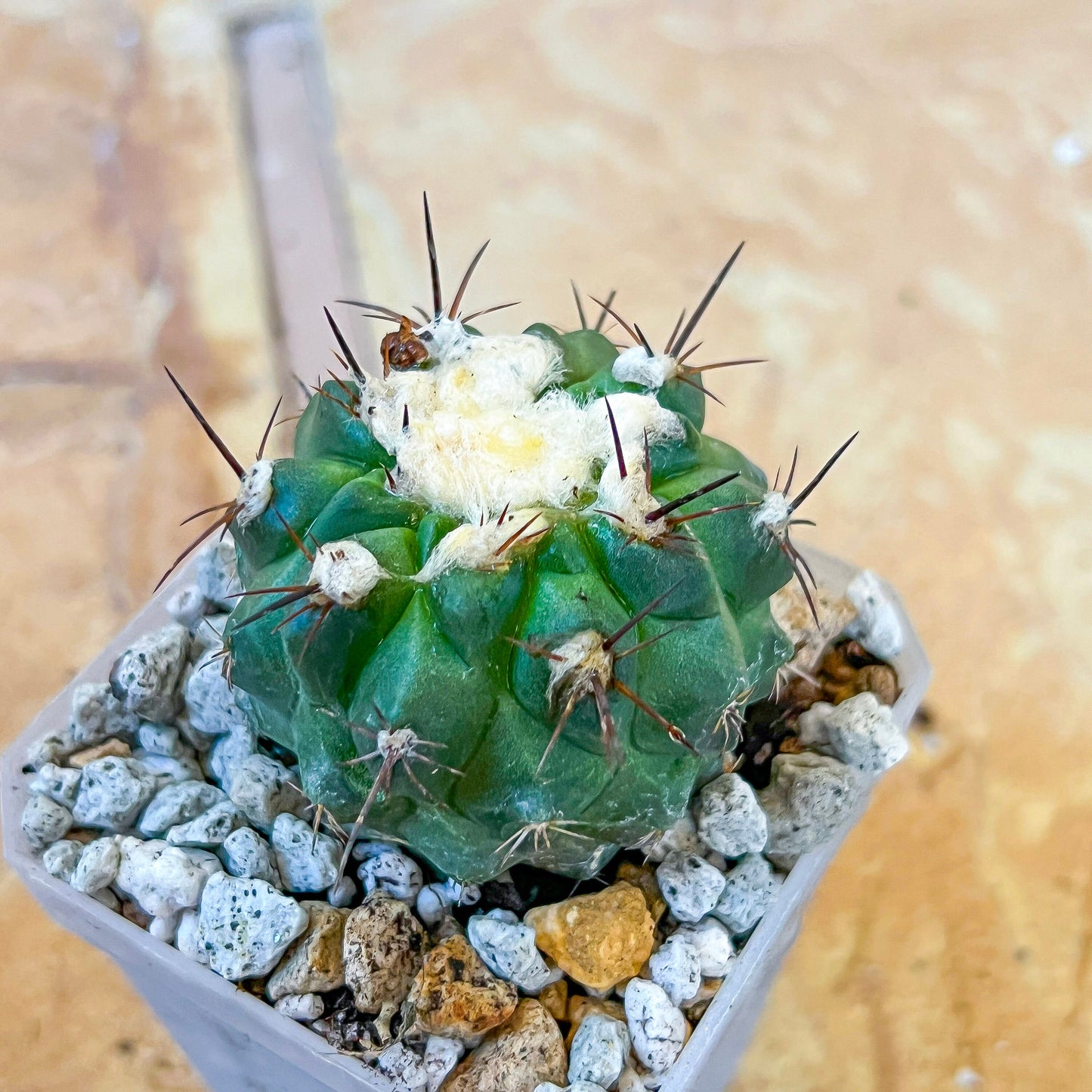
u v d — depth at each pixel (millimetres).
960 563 208
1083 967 176
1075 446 219
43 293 230
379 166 249
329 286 234
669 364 116
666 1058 119
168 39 260
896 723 138
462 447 110
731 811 123
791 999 174
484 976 119
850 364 229
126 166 246
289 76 259
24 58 258
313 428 117
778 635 119
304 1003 118
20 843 130
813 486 114
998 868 183
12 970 176
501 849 108
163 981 126
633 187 250
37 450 215
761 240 243
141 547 207
